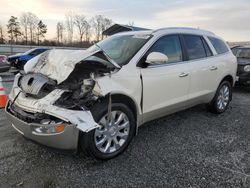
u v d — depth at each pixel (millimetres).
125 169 2998
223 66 5027
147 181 2771
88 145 2930
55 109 2744
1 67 11188
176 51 4078
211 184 2738
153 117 3789
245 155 3424
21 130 3000
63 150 2873
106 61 3170
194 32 4594
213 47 4941
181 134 4117
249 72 7621
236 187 2693
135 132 3523
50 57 3275
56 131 2736
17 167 2975
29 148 3443
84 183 2711
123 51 3686
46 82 2984
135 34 4086
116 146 3246
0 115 4789
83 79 3035
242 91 8148
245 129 4434
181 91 4086
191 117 5012
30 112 2900
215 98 5039
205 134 4148
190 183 2748
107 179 2791
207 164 3160
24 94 3146
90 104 2979
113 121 3182
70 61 3020
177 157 3324
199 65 4395
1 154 3264
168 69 3807
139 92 3404
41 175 2830
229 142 3848
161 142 3779
